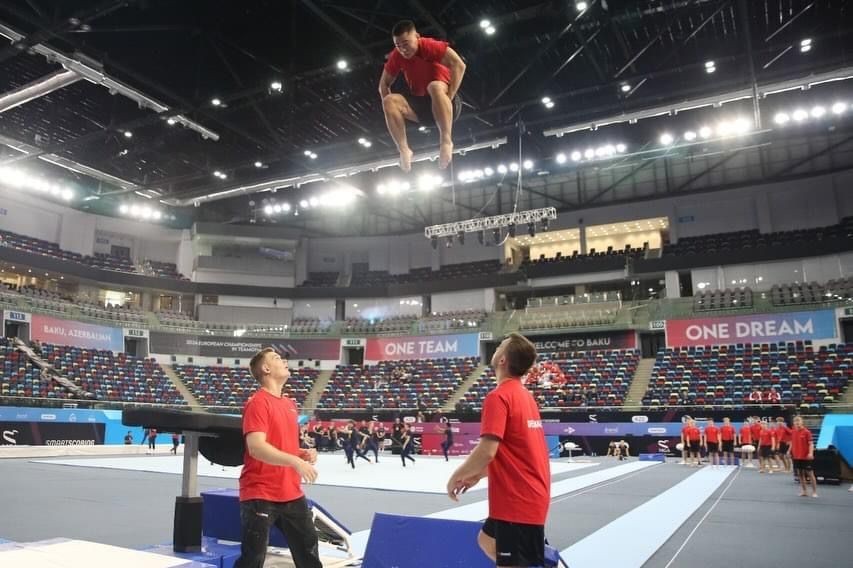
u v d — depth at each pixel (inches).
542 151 1275.8
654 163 1598.2
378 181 1450.5
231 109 1009.5
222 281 1760.6
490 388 1365.7
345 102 1041.5
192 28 834.2
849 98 1077.8
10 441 1002.1
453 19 827.4
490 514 130.6
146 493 465.4
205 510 245.3
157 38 858.8
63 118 1095.6
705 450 984.3
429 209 1829.5
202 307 1712.6
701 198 1569.9
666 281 1509.6
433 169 1359.5
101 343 1448.1
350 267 1881.2
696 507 406.6
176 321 1612.9
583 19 797.2
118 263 1678.2
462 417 1219.9
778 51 883.4
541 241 1803.6
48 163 1396.4
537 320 1497.3
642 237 1728.6
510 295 1749.5
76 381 1266.0
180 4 788.6
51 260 1461.6
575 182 1668.3
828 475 581.0
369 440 914.7
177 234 1804.9
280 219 1854.1
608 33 874.1
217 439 219.1
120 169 1311.5
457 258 1807.3
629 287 1648.6
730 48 900.0
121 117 1079.6
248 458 164.2
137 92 891.4
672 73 903.7
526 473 128.0
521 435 129.6
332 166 1202.0
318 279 1856.5
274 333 1651.1
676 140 1233.4
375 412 1296.8
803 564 235.6
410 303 1768.0
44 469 697.0
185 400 1418.6
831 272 1355.8
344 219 1887.3
